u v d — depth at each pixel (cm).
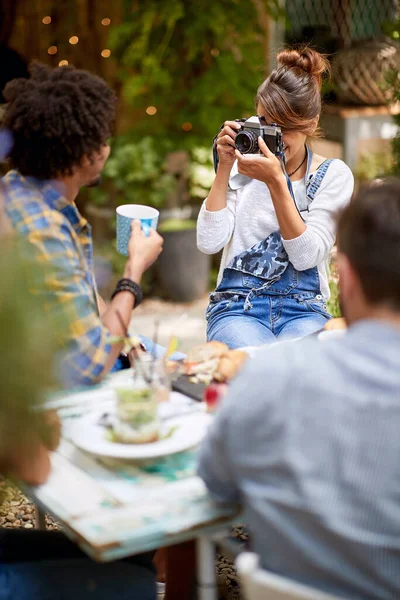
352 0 638
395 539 130
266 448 135
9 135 200
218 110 538
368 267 138
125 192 548
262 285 278
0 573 167
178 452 169
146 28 521
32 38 602
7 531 188
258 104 273
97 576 169
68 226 202
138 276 213
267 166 254
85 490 158
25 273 153
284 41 596
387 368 133
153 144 542
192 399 193
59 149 199
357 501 130
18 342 147
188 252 536
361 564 131
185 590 187
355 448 130
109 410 186
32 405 151
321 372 133
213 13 523
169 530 144
